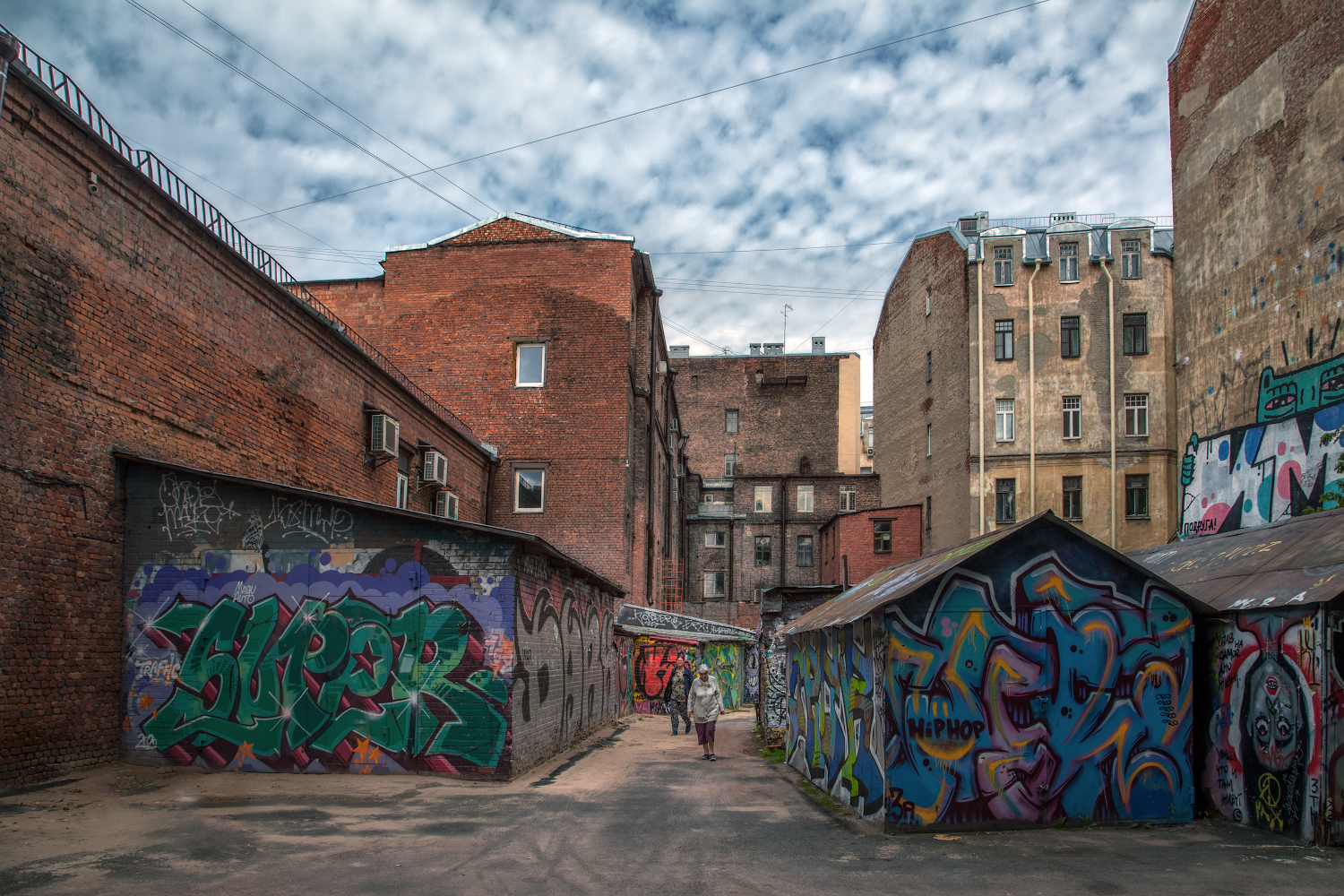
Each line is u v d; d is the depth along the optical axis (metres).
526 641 11.75
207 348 12.07
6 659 8.77
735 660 30.95
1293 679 7.95
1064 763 8.41
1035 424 33.44
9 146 8.65
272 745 10.77
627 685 24.11
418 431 19.94
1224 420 15.99
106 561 10.45
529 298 25.84
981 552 8.55
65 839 7.14
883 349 45.56
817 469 57.44
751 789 10.95
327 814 8.45
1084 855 7.26
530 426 25.30
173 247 11.34
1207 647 9.12
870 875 6.59
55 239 9.30
